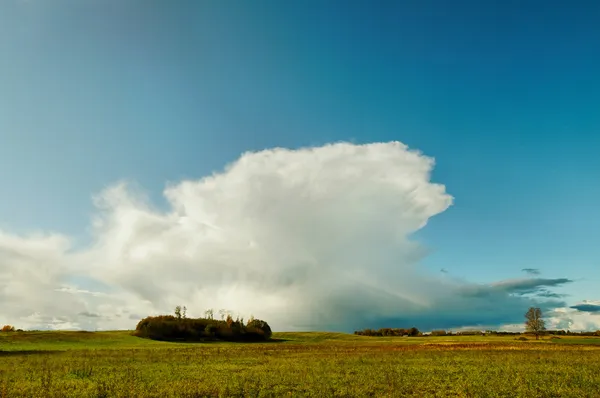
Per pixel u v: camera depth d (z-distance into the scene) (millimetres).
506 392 25469
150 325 117562
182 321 124812
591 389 26250
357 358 51188
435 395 24672
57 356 54344
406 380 30094
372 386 27188
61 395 23688
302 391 25609
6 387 26469
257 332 127750
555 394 24781
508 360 47469
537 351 65250
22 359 48688
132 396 23375
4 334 90438
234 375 32594
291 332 162125
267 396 23969
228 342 113812
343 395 24172
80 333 104625
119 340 99438
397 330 176375
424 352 63969
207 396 23906
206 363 44188
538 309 123250
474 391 25516
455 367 39438
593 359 48375
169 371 35812
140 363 43969
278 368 38375
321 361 46625
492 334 162375
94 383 28172
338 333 164500
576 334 147125
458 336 154125
